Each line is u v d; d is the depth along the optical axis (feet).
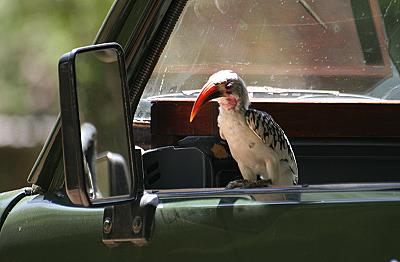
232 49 18.81
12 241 16.08
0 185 68.44
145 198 14.69
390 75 18.56
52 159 16.76
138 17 16.17
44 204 16.14
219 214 14.33
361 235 13.75
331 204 13.98
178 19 17.47
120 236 14.62
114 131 14.60
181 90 18.86
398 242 13.66
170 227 14.48
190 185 17.39
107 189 14.74
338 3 18.51
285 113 17.69
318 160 17.87
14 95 67.36
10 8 64.44
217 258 14.17
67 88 13.87
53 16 64.18
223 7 18.66
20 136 68.85
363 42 18.54
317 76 18.72
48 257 15.47
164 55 18.65
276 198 14.33
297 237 13.92
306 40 18.71
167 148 17.57
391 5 18.39
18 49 65.36
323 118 17.65
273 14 18.70
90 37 63.72
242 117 16.26
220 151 17.84
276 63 18.80
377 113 17.60
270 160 16.35
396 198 13.97
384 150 17.80
